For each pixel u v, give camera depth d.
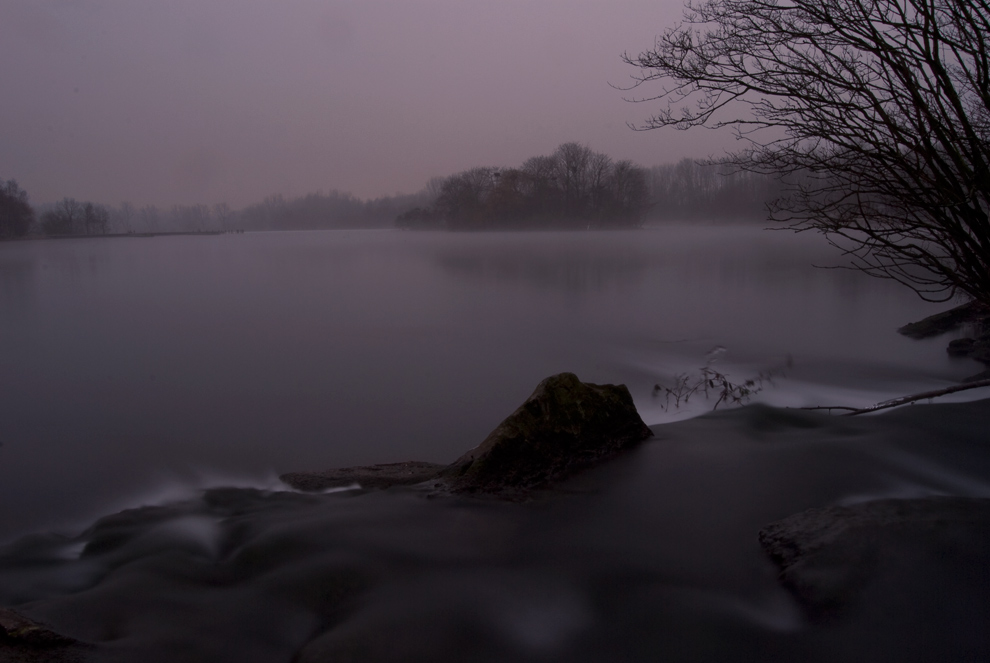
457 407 11.46
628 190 103.50
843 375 12.72
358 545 4.79
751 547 4.64
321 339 18.08
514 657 3.62
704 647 3.63
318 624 4.02
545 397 6.42
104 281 36.50
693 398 10.77
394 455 9.07
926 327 17.23
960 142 5.66
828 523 4.55
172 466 8.63
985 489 5.61
